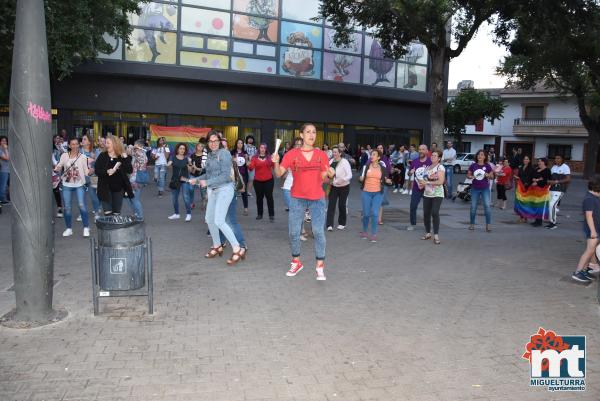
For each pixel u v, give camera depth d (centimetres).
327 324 524
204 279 680
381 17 1802
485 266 800
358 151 2906
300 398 374
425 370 425
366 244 952
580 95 3278
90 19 1345
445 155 1869
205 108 2480
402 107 3002
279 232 1044
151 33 2294
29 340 466
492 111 4284
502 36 1830
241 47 2462
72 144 916
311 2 2598
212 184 746
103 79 2291
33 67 484
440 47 1781
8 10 982
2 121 2258
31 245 500
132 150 1509
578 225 1305
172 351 449
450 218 1365
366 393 384
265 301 593
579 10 1395
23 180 490
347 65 2728
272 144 2662
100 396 370
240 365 425
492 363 442
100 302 574
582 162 4769
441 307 588
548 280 721
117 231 505
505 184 1606
